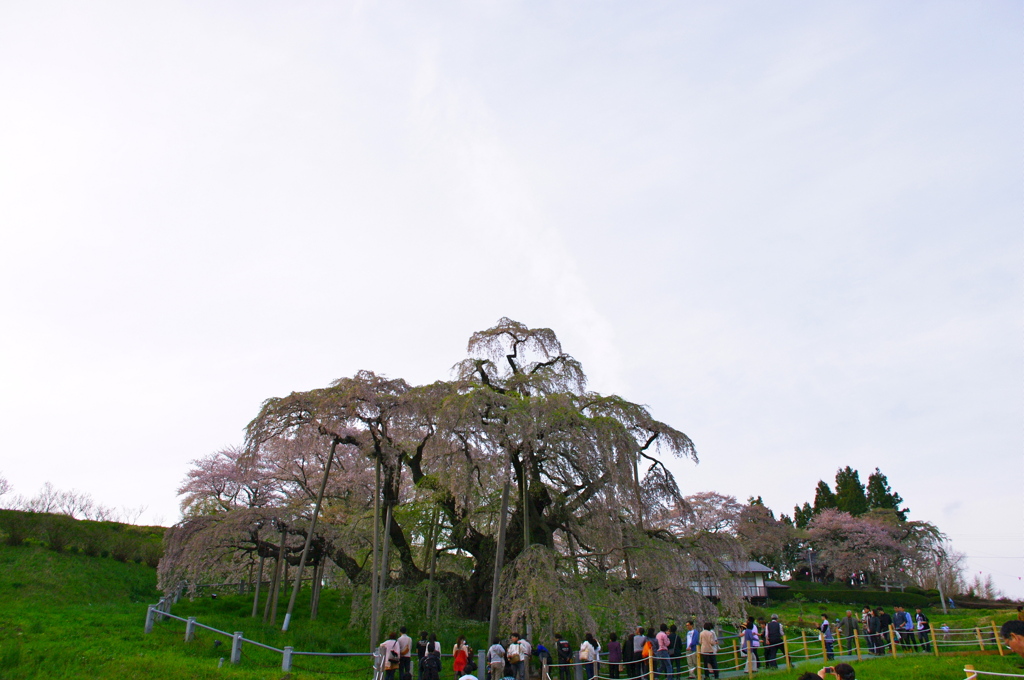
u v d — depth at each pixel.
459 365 25.45
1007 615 36.34
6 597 26.05
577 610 19.81
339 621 26.97
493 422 21.97
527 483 23.55
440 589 24.70
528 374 24.30
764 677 17.98
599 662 17.89
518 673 17.38
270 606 27.53
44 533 33.31
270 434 25.27
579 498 23.83
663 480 25.23
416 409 24.25
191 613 25.94
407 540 29.23
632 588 22.33
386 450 25.12
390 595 23.20
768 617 41.34
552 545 24.47
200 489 33.38
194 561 26.00
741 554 25.73
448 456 22.34
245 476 31.61
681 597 22.25
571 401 22.92
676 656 18.48
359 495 32.41
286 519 26.39
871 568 60.06
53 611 23.53
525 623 20.62
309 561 28.36
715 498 54.75
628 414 24.31
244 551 30.12
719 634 26.66
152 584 32.97
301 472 32.97
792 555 70.06
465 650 17.50
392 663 16.17
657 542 23.83
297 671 16.97
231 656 17.17
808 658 21.14
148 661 16.31
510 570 21.19
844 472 82.50
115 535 36.28
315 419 24.66
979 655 19.34
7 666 15.48
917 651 21.47
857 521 64.06
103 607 25.98
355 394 23.72
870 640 22.05
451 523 27.28
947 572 60.84
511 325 25.61
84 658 16.30
